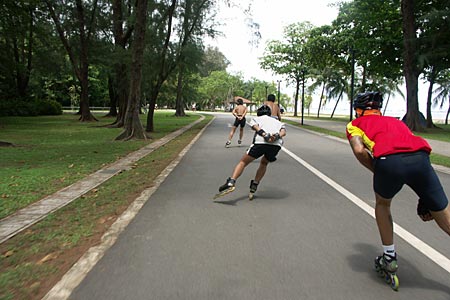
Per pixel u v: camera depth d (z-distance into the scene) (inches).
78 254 156.3
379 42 1216.2
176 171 352.2
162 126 1079.0
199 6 855.1
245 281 132.3
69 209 222.7
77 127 1036.5
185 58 876.0
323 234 182.2
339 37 1716.3
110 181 304.7
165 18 845.2
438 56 972.6
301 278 135.0
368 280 133.9
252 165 390.0
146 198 249.6
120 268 142.3
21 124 1163.3
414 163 124.6
